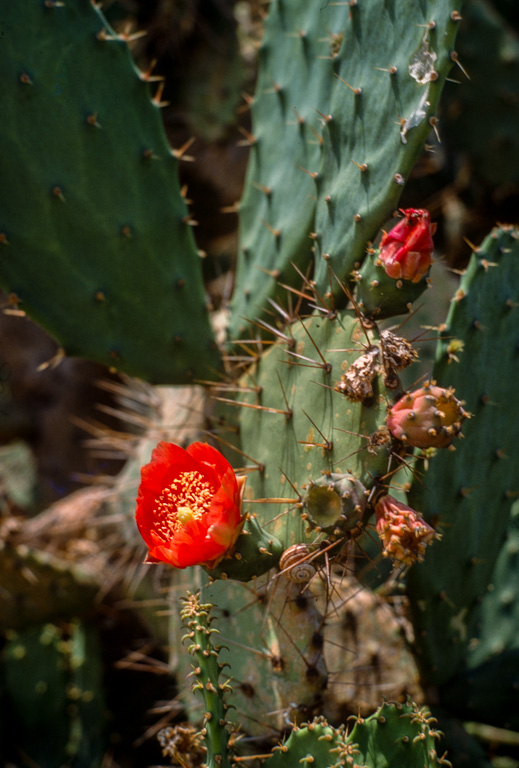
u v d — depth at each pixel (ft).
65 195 3.42
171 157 3.53
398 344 3.00
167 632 3.97
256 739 3.22
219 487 2.92
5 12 3.34
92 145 3.43
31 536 4.31
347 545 3.03
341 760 2.94
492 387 3.35
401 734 3.01
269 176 3.69
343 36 3.28
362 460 2.99
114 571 4.07
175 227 3.55
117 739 4.07
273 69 3.74
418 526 2.88
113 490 4.12
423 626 3.41
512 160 5.10
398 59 3.13
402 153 3.10
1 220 3.40
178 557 2.87
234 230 5.36
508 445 3.44
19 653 3.99
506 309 3.33
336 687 3.54
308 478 3.14
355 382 3.00
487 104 5.03
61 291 3.47
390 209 3.14
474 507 3.38
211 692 2.89
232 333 3.70
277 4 3.73
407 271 3.03
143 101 3.49
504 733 3.95
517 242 3.32
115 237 3.48
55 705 3.97
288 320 3.36
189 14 4.87
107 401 5.58
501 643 3.61
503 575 3.72
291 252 3.56
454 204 5.46
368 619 3.66
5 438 5.73
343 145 3.28
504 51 4.93
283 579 3.19
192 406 3.81
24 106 3.37
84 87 3.42
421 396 2.88
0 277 3.42
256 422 3.38
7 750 3.96
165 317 3.56
